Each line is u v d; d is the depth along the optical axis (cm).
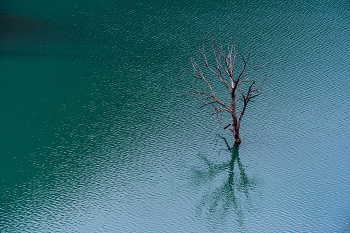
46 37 7444
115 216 4359
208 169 4991
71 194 4600
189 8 8356
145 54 7031
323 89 6266
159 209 4469
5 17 8019
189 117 5753
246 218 4378
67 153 5122
